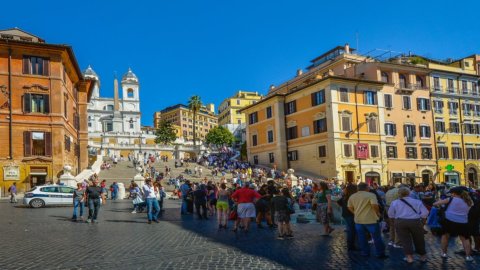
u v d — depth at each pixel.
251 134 66.69
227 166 61.66
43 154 39.03
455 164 60.12
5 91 38.00
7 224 18.09
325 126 52.62
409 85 58.38
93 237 14.38
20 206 28.80
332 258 10.74
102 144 89.38
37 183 38.59
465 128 62.06
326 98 52.44
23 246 12.52
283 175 52.31
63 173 39.25
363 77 58.16
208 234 15.27
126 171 51.91
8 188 37.28
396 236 12.28
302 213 22.11
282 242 13.38
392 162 55.06
